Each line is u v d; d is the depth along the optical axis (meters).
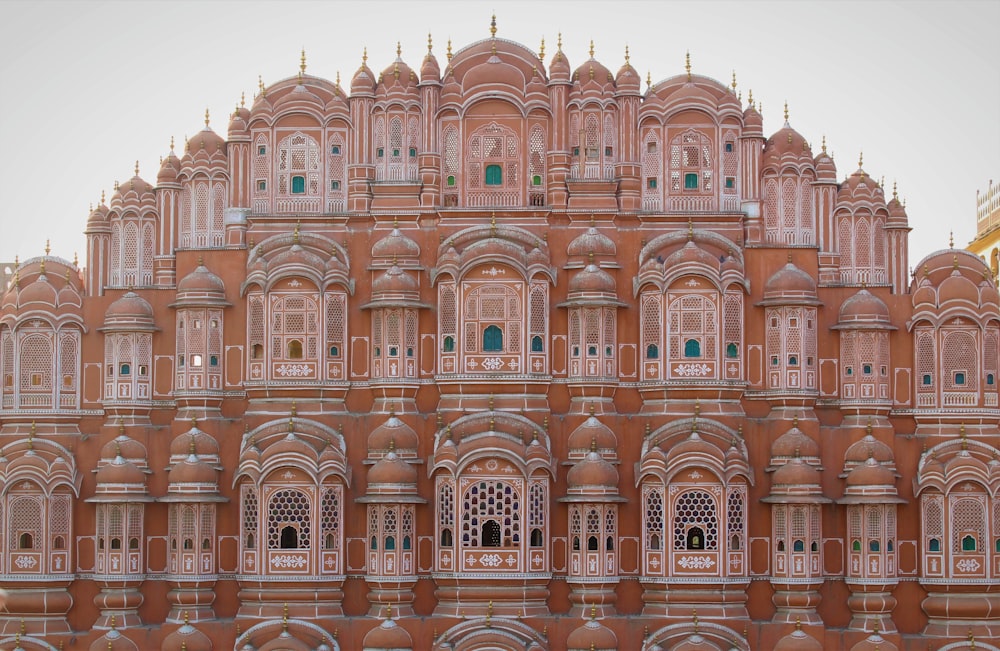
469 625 53.41
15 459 56.19
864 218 59.59
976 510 54.91
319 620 54.34
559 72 58.59
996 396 56.56
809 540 54.34
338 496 55.06
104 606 55.38
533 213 57.56
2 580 55.59
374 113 58.81
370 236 57.84
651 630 53.91
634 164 58.06
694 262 55.72
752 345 56.44
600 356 55.84
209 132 59.97
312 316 56.56
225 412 57.03
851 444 55.69
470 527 54.06
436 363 56.47
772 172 58.62
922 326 56.72
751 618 54.59
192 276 57.09
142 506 56.03
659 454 54.31
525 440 54.84
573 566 54.22
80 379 58.16
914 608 55.22
